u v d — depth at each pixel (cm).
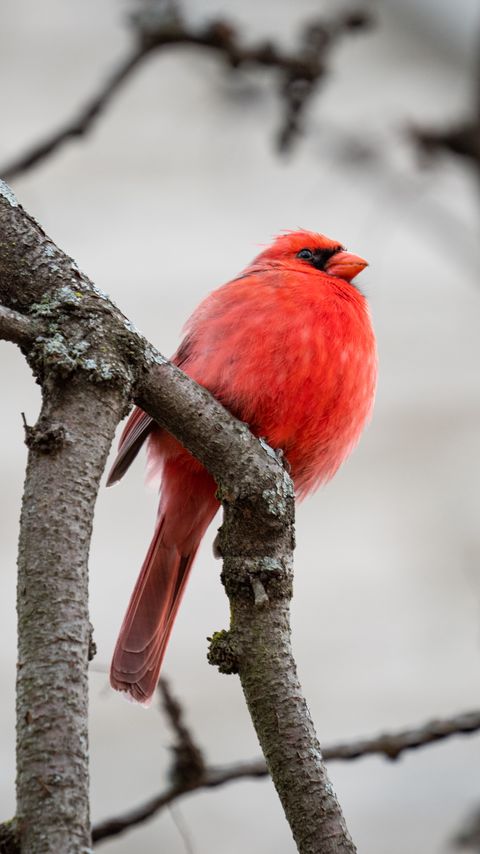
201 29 973
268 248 889
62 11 1522
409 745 695
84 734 412
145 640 784
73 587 439
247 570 526
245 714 1130
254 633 515
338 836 472
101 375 489
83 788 400
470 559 1271
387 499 1345
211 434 542
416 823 1032
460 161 1086
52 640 426
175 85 1463
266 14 1298
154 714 1100
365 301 811
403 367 1449
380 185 1173
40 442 467
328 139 1089
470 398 1415
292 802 479
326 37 1009
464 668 1178
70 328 500
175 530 803
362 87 1397
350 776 1074
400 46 1409
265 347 735
